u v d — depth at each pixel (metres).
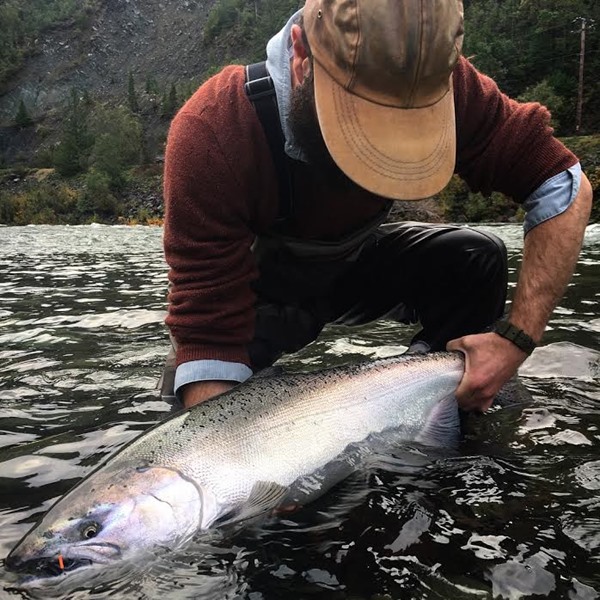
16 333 1.73
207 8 62.19
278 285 1.11
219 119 0.84
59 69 58.78
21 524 0.68
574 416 0.96
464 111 0.94
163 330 1.73
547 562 0.58
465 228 1.16
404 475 0.78
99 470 0.71
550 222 0.97
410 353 0.99
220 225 0.85
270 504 0.73
